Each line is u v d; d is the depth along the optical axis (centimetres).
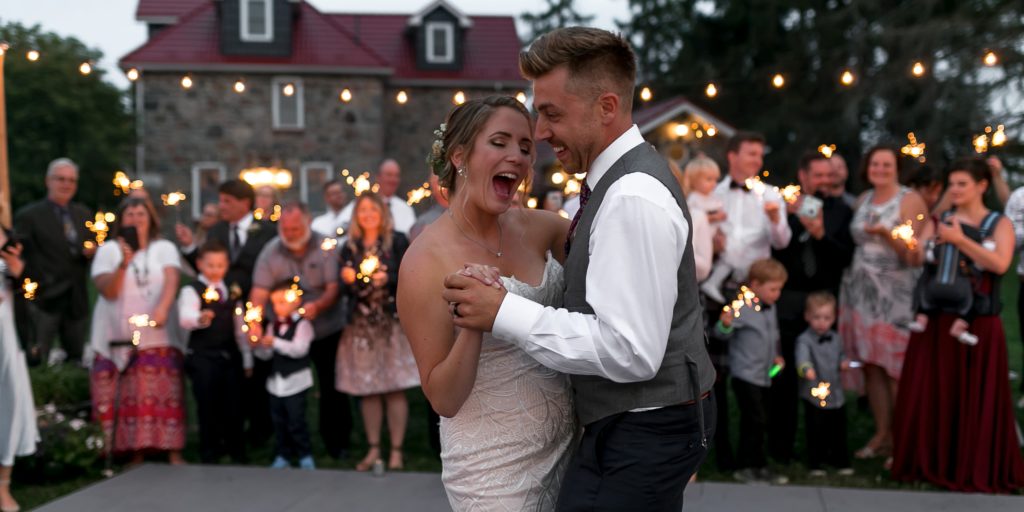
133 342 554
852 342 577
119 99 2362
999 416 498
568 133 241
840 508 466
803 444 611
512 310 226
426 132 2548
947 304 501
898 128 2028
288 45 2353
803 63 2283
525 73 245
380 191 737
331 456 597
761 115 2297
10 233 498
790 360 555
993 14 1986
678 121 1864
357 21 2661
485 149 248
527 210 282
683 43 2642
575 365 225
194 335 575
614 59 237
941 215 530
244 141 2348
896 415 527
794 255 555
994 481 497
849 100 2081
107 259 559
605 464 238
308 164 2367
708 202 518
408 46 2597
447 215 262
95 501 491
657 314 223
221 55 2341
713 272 532
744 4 2506
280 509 477
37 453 534
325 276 568
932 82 1948
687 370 237
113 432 563
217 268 573
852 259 570
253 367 627
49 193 772
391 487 513
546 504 259
